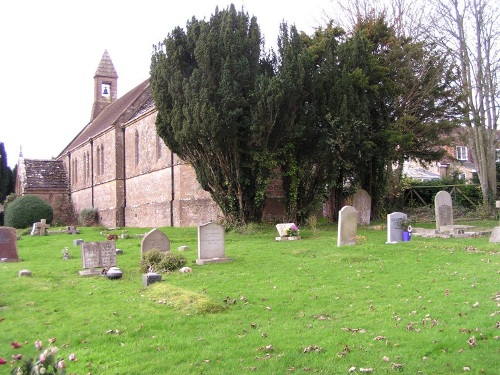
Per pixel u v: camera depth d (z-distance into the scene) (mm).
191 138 20047
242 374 5738
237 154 20844
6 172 58281
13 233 15727
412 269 11484
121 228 30062
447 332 6867
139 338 7273
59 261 15438
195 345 6820
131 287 10742
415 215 28641
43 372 4242
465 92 26516
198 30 21547
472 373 5492
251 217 22109
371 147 22984
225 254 14602
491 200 27391
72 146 51875
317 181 23094
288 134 20766
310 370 5820
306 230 21234
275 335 7117
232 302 9133
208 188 22109
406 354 6168
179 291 9547
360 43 23234
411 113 26188
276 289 10008
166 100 21531
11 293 10555
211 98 19750
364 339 6809
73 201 49594
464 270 11016
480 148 27516
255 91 19844
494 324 7027
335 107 21672
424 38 28359
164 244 14500
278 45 22234
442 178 37719
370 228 21656
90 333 7543
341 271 11578
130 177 35062
